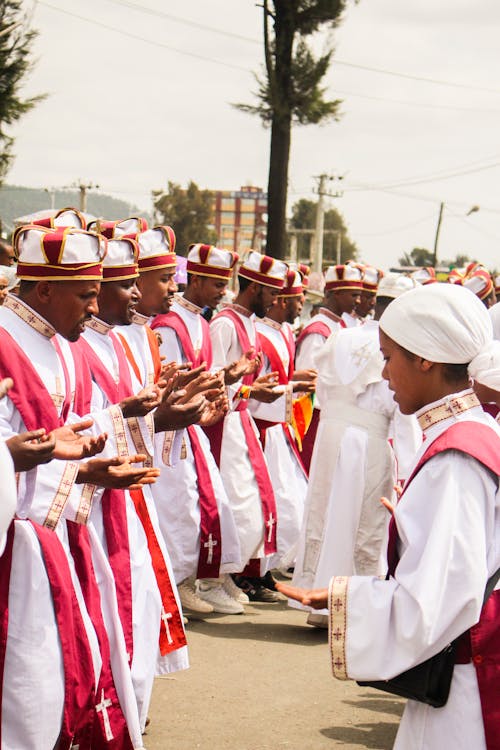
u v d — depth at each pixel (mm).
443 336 2900
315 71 17109
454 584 2723
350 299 9078
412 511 2855
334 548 6492
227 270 6941
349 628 2846
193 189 64750
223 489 6832
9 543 3711
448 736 2820
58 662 3770
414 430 6305
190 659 6082
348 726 5090
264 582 7777
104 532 4488
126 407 4336
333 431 6547
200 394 4758
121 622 4445
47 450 3359
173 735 4879
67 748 3832
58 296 3912
